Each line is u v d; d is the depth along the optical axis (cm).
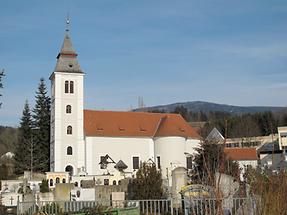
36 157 8938
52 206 2066
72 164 7581
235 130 11488
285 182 1126
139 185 3709
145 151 8000
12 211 2892
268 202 1086
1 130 13038
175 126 7856
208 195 1200
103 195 4481
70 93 7838
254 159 8025
